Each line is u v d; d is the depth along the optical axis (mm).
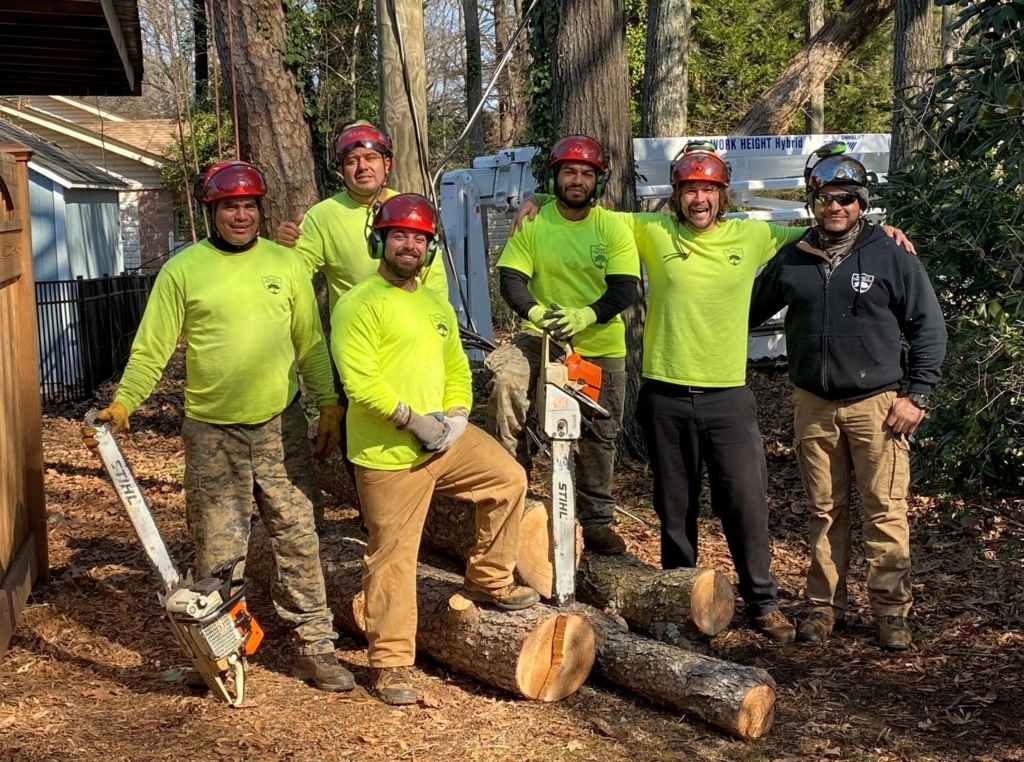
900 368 5129
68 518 7957
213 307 4484
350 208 5020
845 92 27391
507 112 29422
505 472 4508
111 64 9016
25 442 6184
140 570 6617
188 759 4020
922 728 4332
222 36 11094
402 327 4359
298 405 4801
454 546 5336
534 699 4590
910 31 13578
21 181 6180
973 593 5934
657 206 13156
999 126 7070
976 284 7270
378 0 7594
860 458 5160
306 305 4766
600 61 8531
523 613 4625
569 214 5008
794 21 27094
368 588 4520
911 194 7711
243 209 4488
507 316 16219
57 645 5340
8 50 8367
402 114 7676
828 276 5074
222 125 21922
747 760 4082
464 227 12375
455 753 4109
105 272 20922
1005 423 7273
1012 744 4180
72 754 4055
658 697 4480
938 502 7605
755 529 5238
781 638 5266
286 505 4695
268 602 5879
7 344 5785
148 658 5172
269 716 4422
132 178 29875
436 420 4379
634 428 9172
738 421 5156
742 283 5098
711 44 26438
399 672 4566
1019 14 6867
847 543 5383
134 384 4453
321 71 19000
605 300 4867
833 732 4312
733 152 12398
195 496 4660
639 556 6738
